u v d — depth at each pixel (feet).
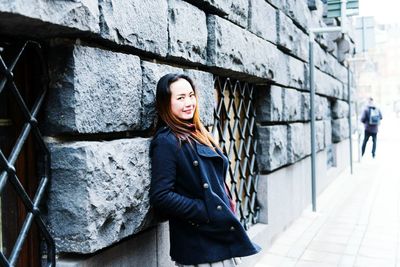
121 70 6.89
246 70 12.21
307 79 20.93
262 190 15.33
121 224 6.84
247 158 14.38
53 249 6.15
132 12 7.07
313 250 15.52
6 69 5.53
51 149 6.13
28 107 6.11
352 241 16.71
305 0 20.38
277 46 16.01
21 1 4.95
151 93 7.74
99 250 6.70
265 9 14.40
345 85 37.17
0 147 5.84
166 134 7.09
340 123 34.42
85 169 6.02
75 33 5.90
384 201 24.40
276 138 15.76
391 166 40.78
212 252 6.99
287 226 18.01
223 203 7.00
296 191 19.62
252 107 15.03
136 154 7.15
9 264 5.42
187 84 7.39
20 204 6.10
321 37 24.84
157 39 7.84
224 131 12.33
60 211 6.13
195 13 9.37
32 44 5.94
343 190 28.04
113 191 6.53
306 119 20.57
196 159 7.03
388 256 15.06
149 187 7.54
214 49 10.15
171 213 6.87
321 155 26.63
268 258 14.53
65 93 6.00
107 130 6.61
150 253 8.12
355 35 37.73
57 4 5.42
